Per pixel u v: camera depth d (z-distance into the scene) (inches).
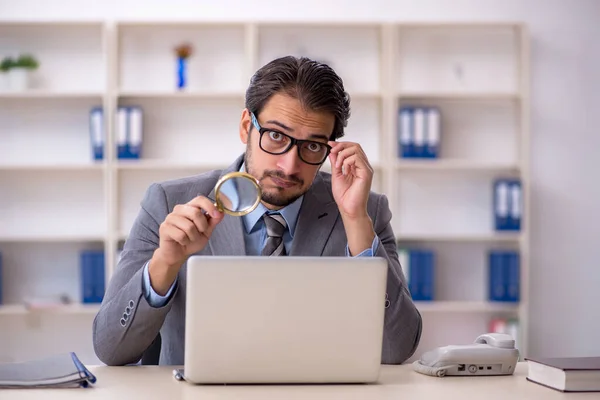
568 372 62.9
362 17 200.4
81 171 200.4
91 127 190.4
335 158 80.7
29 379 62.6
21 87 191.9
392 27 193.8
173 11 198.2
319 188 88.0
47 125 199.0
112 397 59.1
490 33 202.5
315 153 79.2
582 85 203.8
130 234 84.7
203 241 71.2
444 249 205.2
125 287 75.8
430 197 204.5
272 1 199.2
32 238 190.9
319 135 78.2
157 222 84.1
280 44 200.1
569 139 204.5
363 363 64.4
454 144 203.8
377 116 201.5
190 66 198.4
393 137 192.9
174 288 75.0
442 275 204.8
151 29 197.5
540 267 205.3
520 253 195.3
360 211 80.2
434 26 197.5
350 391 62.1
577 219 205.2
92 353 199.6
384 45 194.2
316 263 63.0
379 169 198.2
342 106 80.3
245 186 67.8
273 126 77.8
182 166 189.5
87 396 59.5
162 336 84.0
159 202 85.0
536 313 205.3
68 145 199.6
